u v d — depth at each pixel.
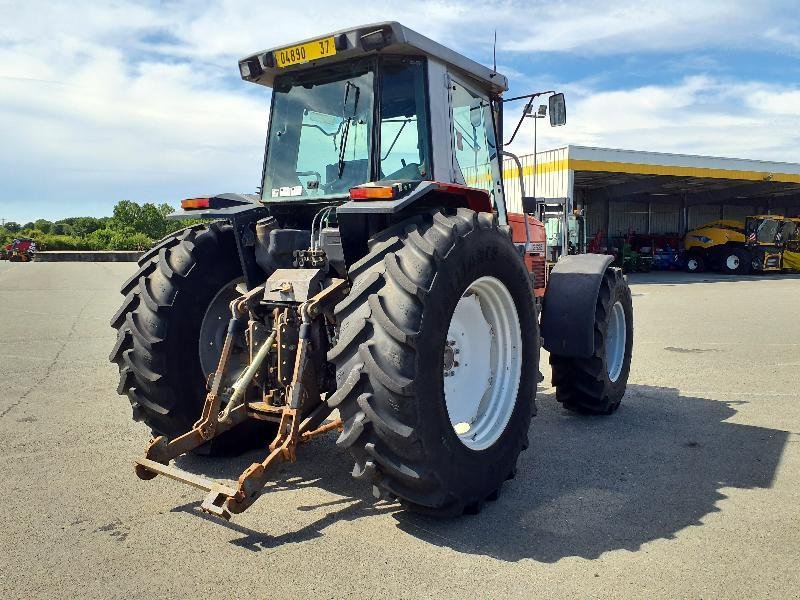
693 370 7.11
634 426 5.07
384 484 3.10
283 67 4.11
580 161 22.19
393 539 3.17
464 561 2.96
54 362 7.71
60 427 5.06
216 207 4.12
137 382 3.91
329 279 3.63
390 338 3.00
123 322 4.03
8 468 4.17
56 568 2.90
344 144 4.05
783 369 7.11
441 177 4.05
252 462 4.25
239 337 3.86
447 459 3.17
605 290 5.11
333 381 3.61
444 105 4.14
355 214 3.55
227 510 2.97
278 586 2.75
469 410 3.74
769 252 24.61
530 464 4.23
